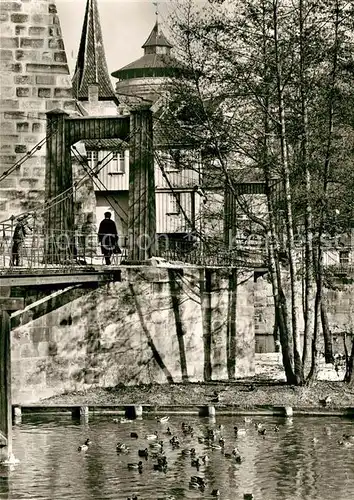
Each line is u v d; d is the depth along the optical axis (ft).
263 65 127.65
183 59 130.41
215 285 147.95
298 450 98.37
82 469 90.74
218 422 114.42
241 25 126.52
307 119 127.65
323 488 84.99
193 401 122.83
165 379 138.62
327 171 127.44
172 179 237.66
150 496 82.23
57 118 138.31
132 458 94.84
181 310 141.38
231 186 133.49
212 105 131.54
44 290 123.24
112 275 132.16
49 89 146.41
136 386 132.87
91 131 138.00
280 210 132.77
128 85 312.50
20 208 144.66
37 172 145.28
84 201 170.30
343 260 204.03
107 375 131.44
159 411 118.83
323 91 127.24
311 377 128.26
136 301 134.62
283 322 129.90
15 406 118.01
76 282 120.67
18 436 105.60
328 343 167.53
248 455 96.32
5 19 145.79
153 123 138.72
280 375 150.82
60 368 126.21
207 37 128.47
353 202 127.34
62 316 126.52
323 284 148.46
